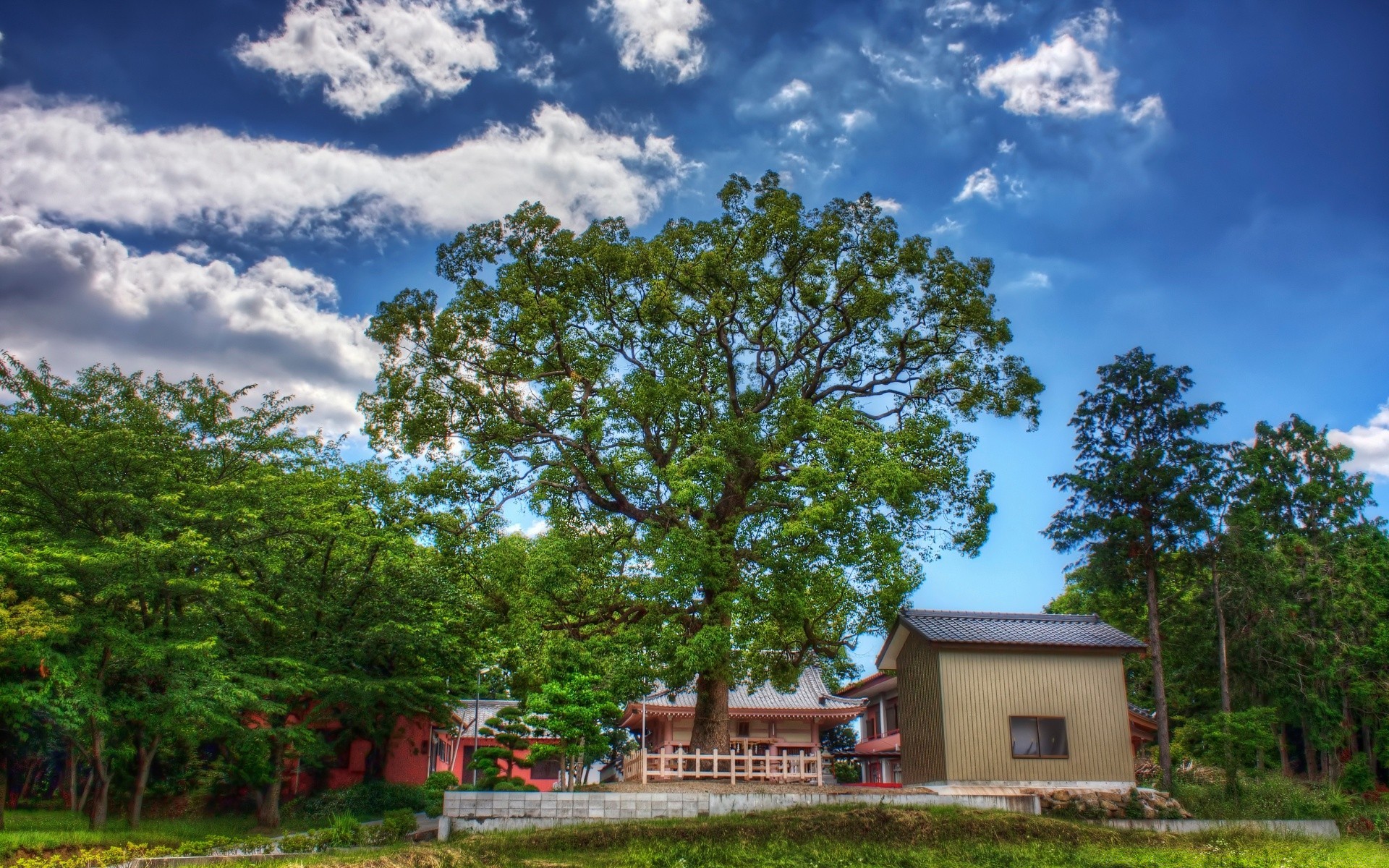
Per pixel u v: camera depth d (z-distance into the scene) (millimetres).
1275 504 36031
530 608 20297
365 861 14625
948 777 20875
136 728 19438
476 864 15109
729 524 21531
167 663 18328
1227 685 29062
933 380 24234
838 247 23125
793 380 23828
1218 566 29234
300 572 23000
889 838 17562
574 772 33938
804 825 17594
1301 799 22688
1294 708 29812
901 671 24109
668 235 23859
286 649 22391
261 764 22547
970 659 21859
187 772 23531
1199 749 27844
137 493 18469
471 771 46406
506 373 22828
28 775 22500
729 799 18578
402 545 23312
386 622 23641
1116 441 28703
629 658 20266
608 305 23688
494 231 22969
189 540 17344
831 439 20484
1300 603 30891
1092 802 20250
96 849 15648
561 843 16844
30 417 17422
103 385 19531
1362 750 34156
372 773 29391
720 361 23844
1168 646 32406
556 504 23594
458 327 22422
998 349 24172
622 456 22125
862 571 20609
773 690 33906
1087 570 29609
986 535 23031
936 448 23375
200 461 19953
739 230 23625
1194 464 27688
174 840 17594
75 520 18500
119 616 18297
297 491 20812
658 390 22047
